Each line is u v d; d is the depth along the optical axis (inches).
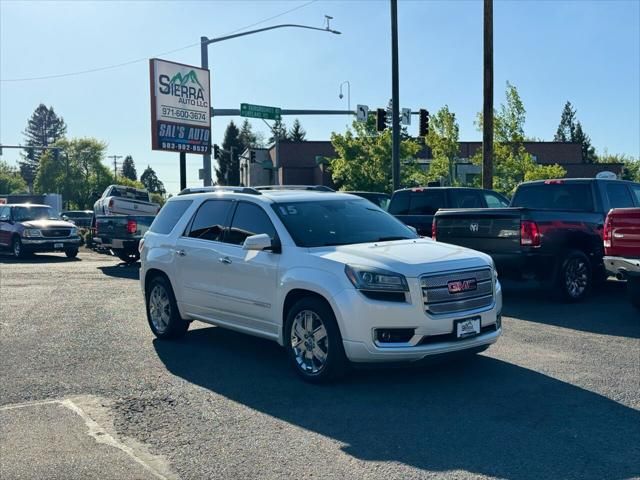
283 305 264.4
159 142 1059.3
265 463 181.3
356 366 243.0
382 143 1488.7
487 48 722.2
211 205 318.0
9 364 289.6
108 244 785.6
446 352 240.1
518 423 209.2
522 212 403.2
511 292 474.6
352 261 245.0
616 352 296.0
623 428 204.1
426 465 178.4
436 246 271.6
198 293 310.7
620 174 2156.7
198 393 245.8
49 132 5369.1
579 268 425.4
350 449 190.2
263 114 1116.5
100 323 385.7
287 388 250.4
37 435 204.5
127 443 197.3
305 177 2118.6
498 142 1280.8
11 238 920.3
